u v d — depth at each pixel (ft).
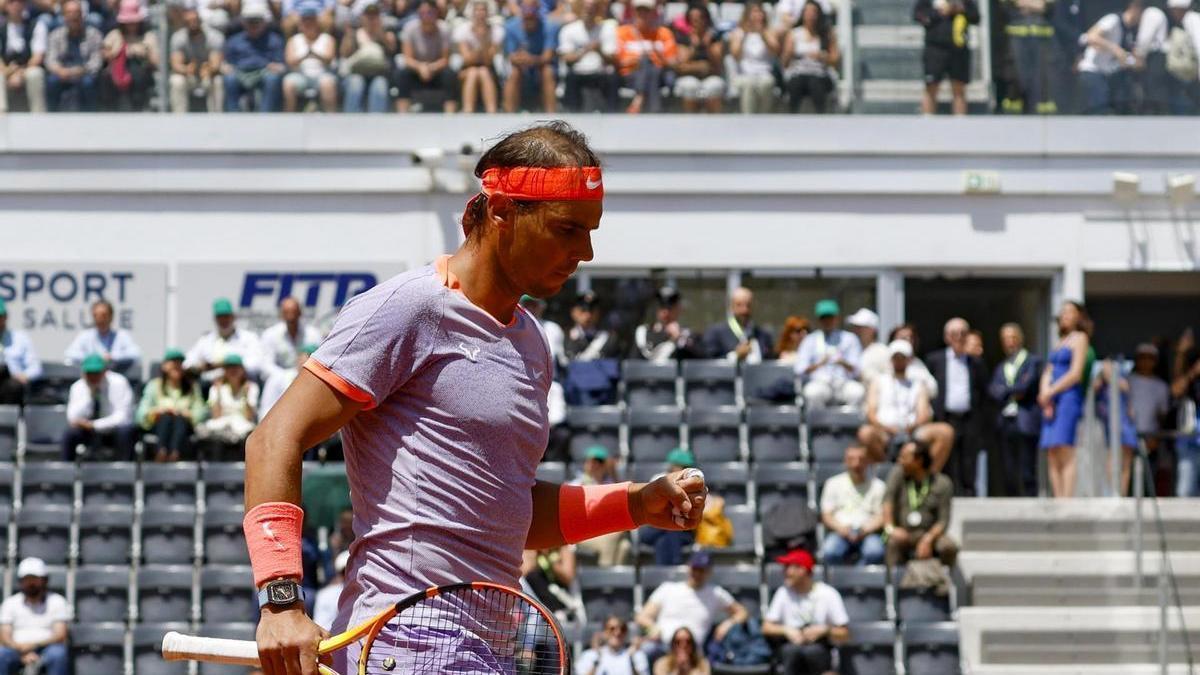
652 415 98.22
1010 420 97.30
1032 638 85.56
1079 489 90.63
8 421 97.91
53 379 101.86
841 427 98.17
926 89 112.68
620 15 111.24
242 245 111.75
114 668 85.30
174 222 111.75
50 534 92.12
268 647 18.94
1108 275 116.16
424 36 110.52
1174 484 99.40
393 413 20.43
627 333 111.34
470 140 110.22
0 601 90.12
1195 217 113.70
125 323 110.63
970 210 113.60
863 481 89.76
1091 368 91.30
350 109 111.24
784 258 112.57
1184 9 113.50
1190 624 85.92
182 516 92.63
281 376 96.53
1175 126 113.09
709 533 89.20
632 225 111.96
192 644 19.48
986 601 87.76
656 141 110.83
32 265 110.22
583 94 110.73
